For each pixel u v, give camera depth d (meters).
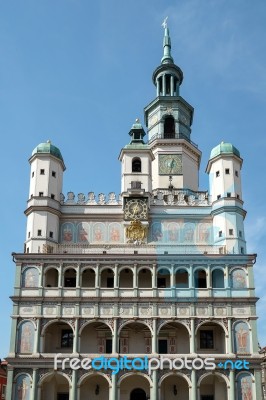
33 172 74.50
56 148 76.25
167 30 97.69
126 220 72.69
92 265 66.31
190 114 90.56
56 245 70.88
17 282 65.06
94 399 63.12
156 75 92.94
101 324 65.38
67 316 63.62
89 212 73.81
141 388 63.75
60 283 65.25
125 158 77.38
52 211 71.94
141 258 66.56
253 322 63.56
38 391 60.34
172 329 65.62
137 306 64.38
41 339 62.59
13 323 63.12
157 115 88.12
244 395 60.50
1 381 94.94
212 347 65.50
